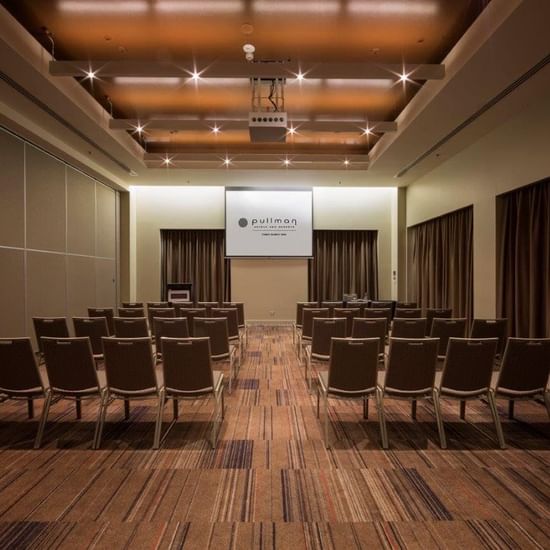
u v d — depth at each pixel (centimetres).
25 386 305
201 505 222
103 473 258
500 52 378
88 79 509
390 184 959
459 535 197
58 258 686
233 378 490
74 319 439
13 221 571
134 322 438
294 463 273
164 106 599
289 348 688
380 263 1039
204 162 802
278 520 209
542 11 316
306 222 1002
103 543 191
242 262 1017
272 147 800
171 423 347
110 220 900
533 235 533
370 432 327
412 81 512
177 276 1045
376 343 298
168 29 411
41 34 420
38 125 572
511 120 556
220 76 444
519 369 300
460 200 702
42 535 197
